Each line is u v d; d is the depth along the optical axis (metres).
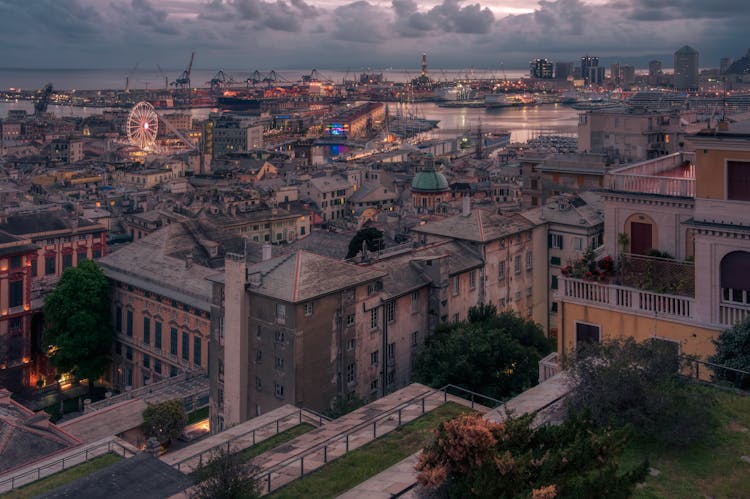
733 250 46.97
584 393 38.34
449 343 90.38
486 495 28.39
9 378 150.25
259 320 99.69
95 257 189.75
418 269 114.81
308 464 44.94
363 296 103.75
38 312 160.12
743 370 42.59
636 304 51.19
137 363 146.38
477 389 87.19
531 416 31.95
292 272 100.00
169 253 148.75
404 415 51.41
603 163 187.62
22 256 156.25
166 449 107.50
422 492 30.50
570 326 54.25
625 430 30.12
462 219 129.75
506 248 128.38
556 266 137.88
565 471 28.92
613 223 56.28
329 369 100.25
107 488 55.41
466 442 29.69
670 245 53.66
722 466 34.31
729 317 47.44
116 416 106.75
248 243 158.12
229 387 102.94
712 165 47.69
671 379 39.38
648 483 33.38
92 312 148.00
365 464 44.25
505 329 101.25
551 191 193.12
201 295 132.38
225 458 43.56
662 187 54.25
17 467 83.81
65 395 149.50
